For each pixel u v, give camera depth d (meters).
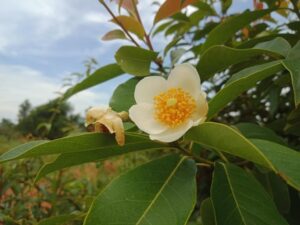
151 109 0.12
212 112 0.12
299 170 0.10
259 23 0.21
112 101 0.14
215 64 0.14
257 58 0.19
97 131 0.10
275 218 0.10
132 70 0.15
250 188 0.11
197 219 0.22
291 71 0.11
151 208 0.10
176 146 0.12
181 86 0.12
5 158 0.11
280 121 0.18
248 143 0.09
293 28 0.18
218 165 0.11
